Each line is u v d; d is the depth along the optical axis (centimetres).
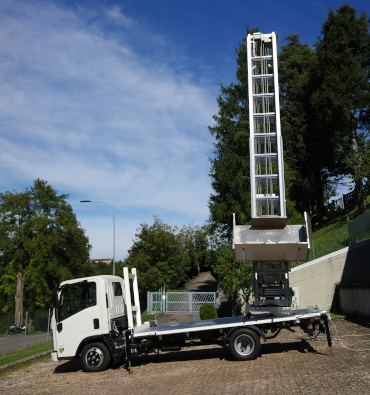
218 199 3834
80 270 5188
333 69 3350
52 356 1117
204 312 2277
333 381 782
